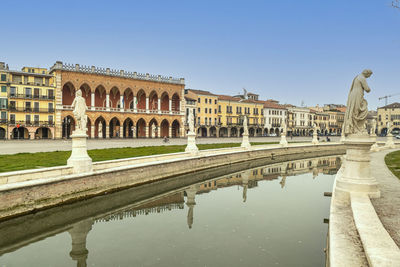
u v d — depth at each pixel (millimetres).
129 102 71562
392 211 7773
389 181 12766
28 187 13117
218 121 88812
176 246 10117
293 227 11867
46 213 13875
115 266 8695
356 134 9398
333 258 5016
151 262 8867
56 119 58062
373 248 4797
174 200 18078
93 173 16531
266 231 11398
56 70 57469
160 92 71625
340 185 9461
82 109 16469
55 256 9883
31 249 10602
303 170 31484
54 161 20250
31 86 59531
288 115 108812
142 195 19953
